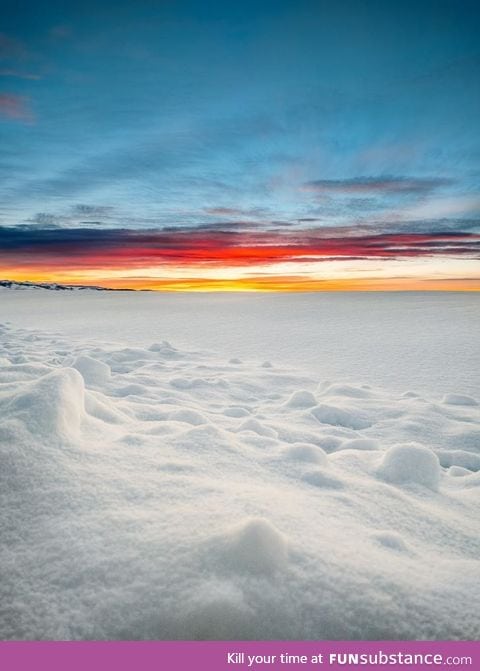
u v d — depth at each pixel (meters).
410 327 15.12
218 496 1.61
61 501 1.50
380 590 1.15
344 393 5.57
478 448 3.66
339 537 1.45
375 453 2.88
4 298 43.44
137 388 5.04
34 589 1.15
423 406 4.83
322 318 19.41
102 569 1.18
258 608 1.05
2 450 1.71
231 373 6.98
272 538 1.20
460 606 1.15
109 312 24.34
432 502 2.21
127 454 1.99
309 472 2.21
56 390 2.22
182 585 1.10
